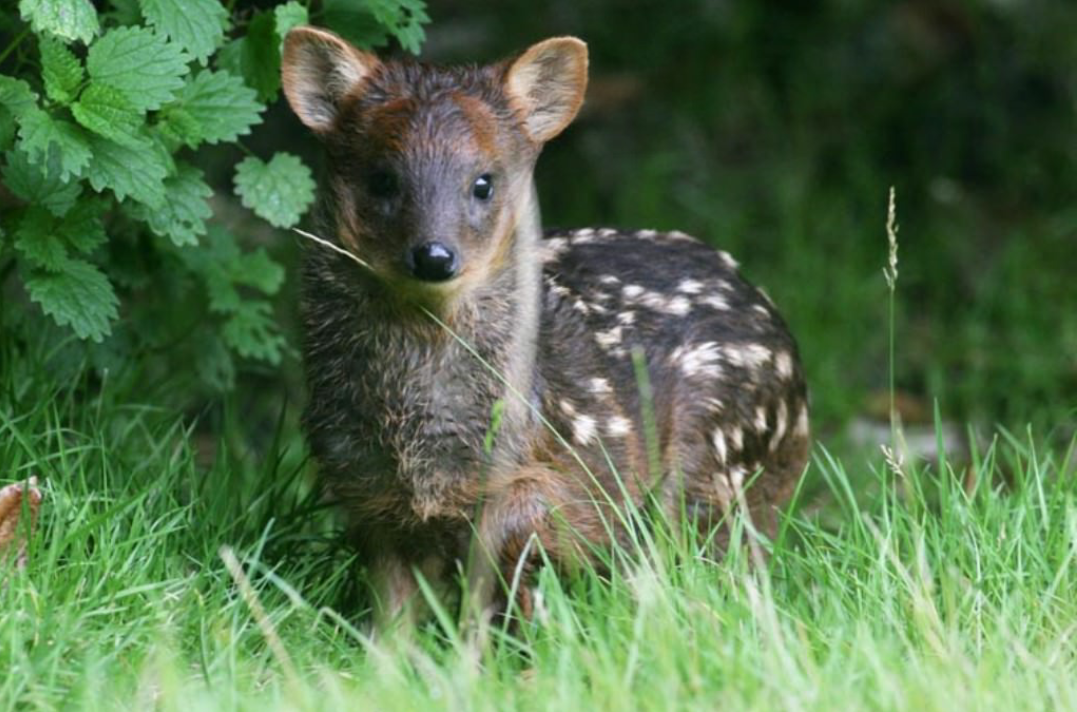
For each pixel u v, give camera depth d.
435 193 9.05
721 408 10.30
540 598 8.62
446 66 9.79
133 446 10.86
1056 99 18.91
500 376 9.26
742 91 19.27
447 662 8.25
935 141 18.92
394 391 9.24
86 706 7.60
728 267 11.03
